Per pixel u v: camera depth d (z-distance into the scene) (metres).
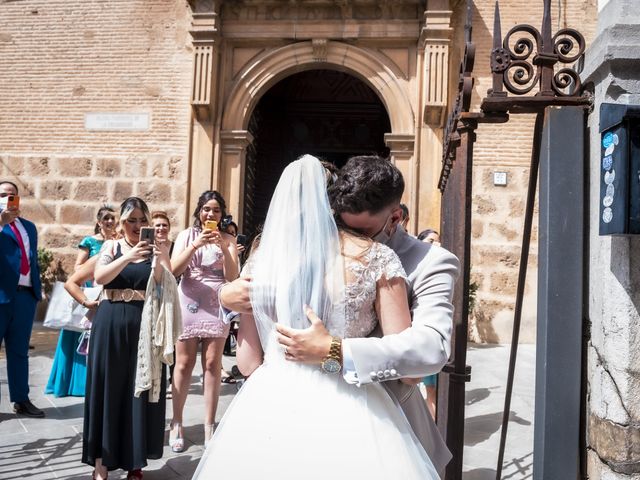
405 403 1.85
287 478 1.55
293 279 1.69
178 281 4.38
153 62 9.70
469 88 2.38
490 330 8.80
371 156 1.83
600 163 2.11
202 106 9.18
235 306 1.87
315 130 13.80
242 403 1.74
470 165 2.46
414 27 8.98
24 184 9.91
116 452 3.33
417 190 8.89
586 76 2.29
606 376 2.12
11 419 4.80
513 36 8.95
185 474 3.70
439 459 1.99
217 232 4.15
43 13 9.98
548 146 2.32
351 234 1.77
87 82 9.84
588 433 2.26
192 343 4.21
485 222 8.88
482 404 5.49
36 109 9.95
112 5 9.83
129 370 3.41
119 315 3.43
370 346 1.59
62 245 9.80
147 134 9.66
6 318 4.79
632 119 1.92
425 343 1.60
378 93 9.20
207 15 9.05
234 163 9.40
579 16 8.75
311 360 1.62
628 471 2.04
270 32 9.23
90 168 9.77
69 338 5.60
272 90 12.76
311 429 1.59
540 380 2.32
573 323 2.27
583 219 2.31
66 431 4.54
